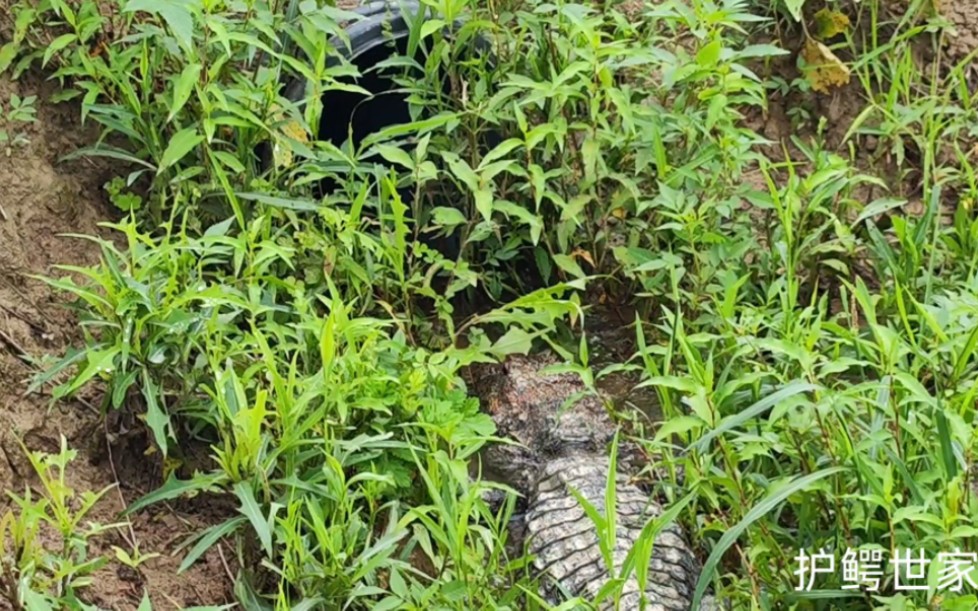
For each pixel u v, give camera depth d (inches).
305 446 123.0
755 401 123.9
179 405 125.4
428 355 138.9
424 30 148.7
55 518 119.4
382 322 132.0
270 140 152.4
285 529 109.7
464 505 111.6
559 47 157.0
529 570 127.0
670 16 155.5
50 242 143.6
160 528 125.1
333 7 165.9
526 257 169.8
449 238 169.3
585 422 147.0
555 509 132.0
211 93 143.3
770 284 154.6
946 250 158.4
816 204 151.9
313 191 163.2
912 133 171.9
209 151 140.9
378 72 169.3
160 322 119.3
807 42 185.9
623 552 122.9
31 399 127.9
